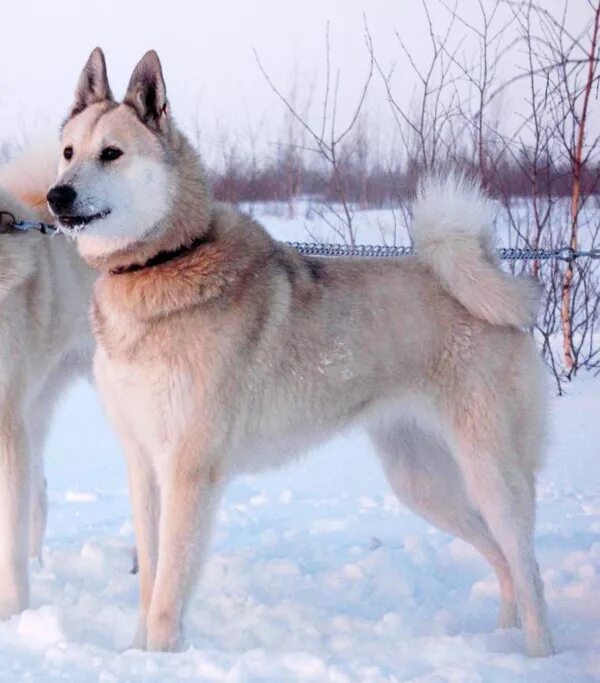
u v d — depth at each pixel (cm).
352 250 547
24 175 451
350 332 371
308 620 374
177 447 342
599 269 989
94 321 363
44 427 461
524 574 358
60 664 300
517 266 845
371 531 512
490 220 393
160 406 342
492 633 363
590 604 395
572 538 488
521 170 842
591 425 683
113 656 307
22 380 396
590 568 430
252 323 351
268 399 359
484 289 374
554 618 384
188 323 340
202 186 361
